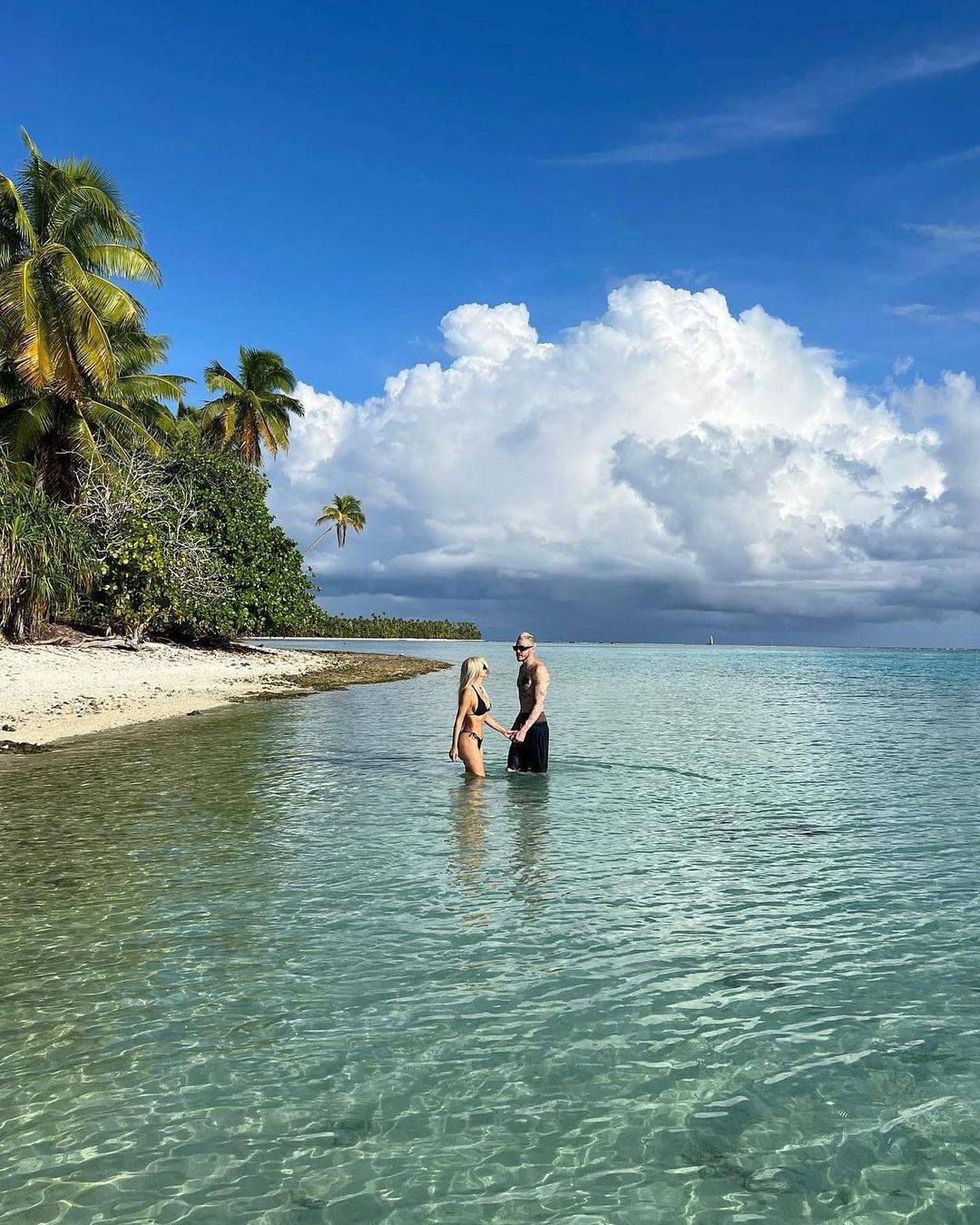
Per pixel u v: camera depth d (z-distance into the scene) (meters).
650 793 11.66
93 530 33.78
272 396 56.66
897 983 5.51
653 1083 4.31
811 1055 4.59
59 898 6.95
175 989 5.28
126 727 17.28
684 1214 3.38
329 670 39.09
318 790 11.45
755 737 18.06
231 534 40.06
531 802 10.91
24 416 33.59
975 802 11.26
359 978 5.47
